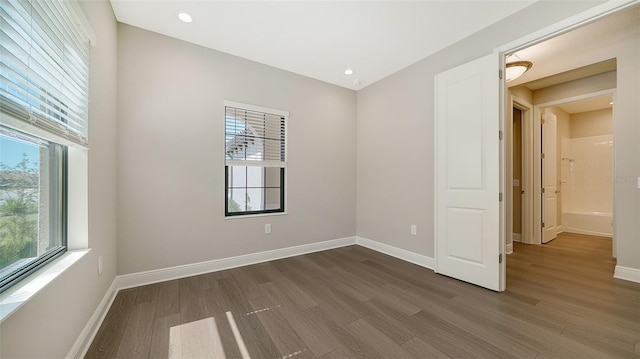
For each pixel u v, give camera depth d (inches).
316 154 149.4
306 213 145.5
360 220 163.8
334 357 59.5
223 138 118.1
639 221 102.0
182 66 108.3
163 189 104.1
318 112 149.9
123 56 96.4
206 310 80.7
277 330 70.2
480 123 98.4
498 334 67.8
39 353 42.7
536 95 169.0
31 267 48.4
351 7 88.0
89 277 65.5
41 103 45.2
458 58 109.3
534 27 86.1
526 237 168.4
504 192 95.5
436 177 114.8
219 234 117.1
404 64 131.3
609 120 206.5
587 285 99.3
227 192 122.6
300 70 137.9
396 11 90.1
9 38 38.0
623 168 105.9
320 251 149.3
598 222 191.9
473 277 100.7
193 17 93.4
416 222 127.9
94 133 70.2
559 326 71.3
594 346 62.5
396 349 62.2
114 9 88.3
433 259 119.0
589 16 75.1
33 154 49.8
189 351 61.6
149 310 80.3
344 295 91.7
